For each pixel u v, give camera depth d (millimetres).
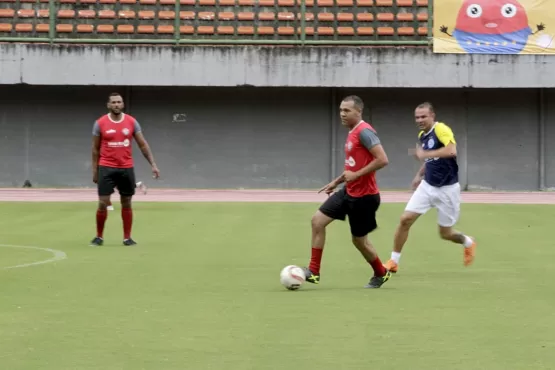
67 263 29672
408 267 29062
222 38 76875
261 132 77000
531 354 16406
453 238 28266
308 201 62062
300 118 76938
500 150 77125
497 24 73438
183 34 76688
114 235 38969
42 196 66250
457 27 73500
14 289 24125
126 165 34844
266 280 25984
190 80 73312
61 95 76625
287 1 77562
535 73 73312
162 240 37062
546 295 23250
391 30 76625
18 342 17391
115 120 34844
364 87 74500
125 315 20266
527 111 76875
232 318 19891
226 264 29594
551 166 76938
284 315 20266
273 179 77250
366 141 23656
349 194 24031
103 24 77500
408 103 76688
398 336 17969
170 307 21328
